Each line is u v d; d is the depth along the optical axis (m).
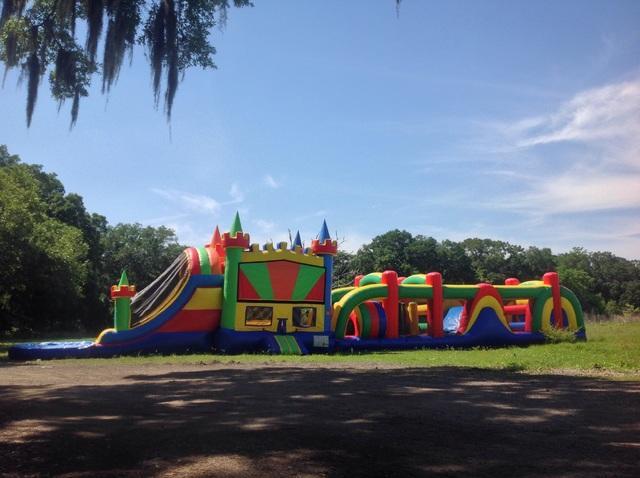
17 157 44.72
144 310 23.67
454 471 4.97
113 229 62.94
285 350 21.95
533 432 6.50
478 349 24.53
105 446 5.86
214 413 7.72
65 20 10.75
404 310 28.06
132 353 21.31
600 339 27.17
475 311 26.80
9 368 15.70
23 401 8.91
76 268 37.97
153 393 9.85
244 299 23.00
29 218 29.38
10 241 28.52
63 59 11.16
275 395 9.50
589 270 96.44
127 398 9.23
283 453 5.54
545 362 15.89
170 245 63.78
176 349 22.27
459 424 6.94
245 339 22.58
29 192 33.22
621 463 5.21
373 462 5.25
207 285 22.97
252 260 23.39
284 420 7.19
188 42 11.09
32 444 5.95
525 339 26.92
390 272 26.14
